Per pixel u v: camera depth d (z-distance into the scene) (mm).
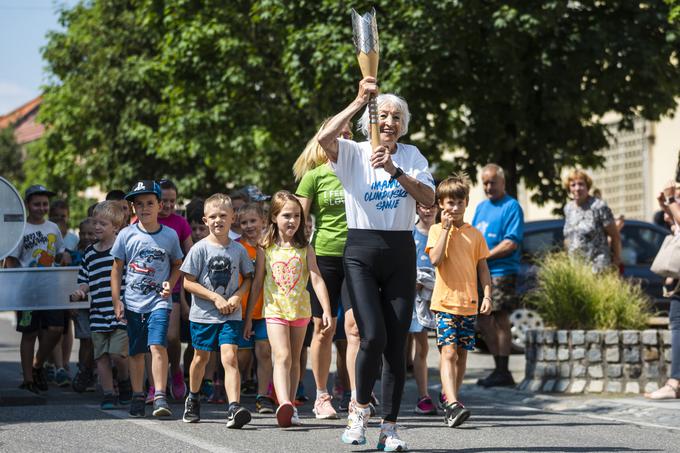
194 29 35812
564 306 15883
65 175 56906
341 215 13219
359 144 10062
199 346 12070
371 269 9875
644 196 44875
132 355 12781
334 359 22188
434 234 12797
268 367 13445
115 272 12930
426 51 28812
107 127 52625
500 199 16750
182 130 37625
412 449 10312
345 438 10383
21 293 13914
